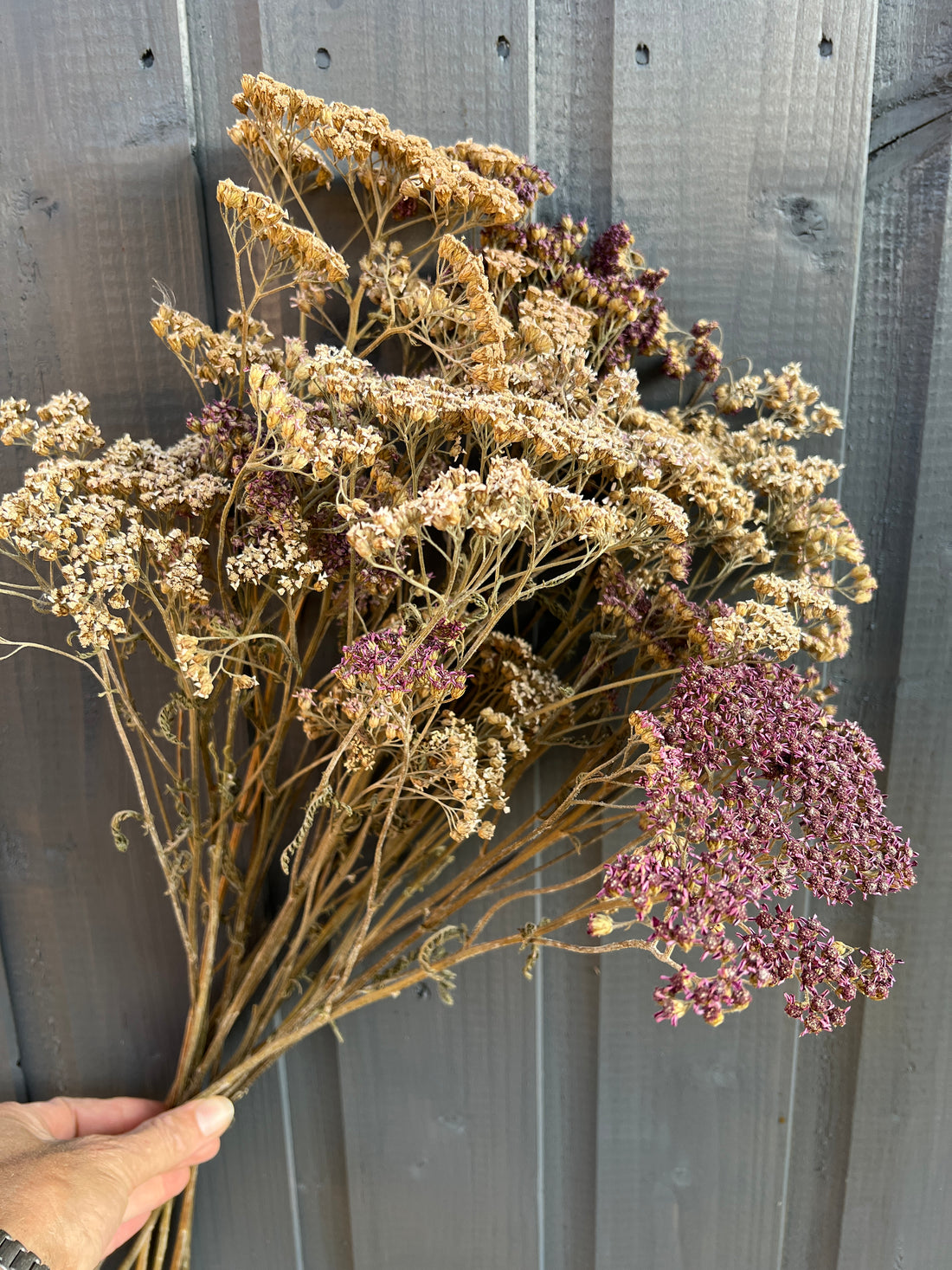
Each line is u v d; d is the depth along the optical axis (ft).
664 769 1.22
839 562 1.83
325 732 1.47
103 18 1.65
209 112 1.69
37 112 1.68
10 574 1.81
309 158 1.46
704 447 1.56
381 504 1.38
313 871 1.53
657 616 1.55
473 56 1.66
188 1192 1.75
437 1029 1.95
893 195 1.73
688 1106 1.99
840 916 1.93
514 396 1.30
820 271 1.73
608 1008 1.95
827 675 1.86
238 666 1.47
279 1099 1.96
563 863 1.89
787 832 1.26
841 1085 2.01
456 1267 2.03
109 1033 1.95
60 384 1.74
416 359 1.72
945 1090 1.99
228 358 1.41
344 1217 2.02
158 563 1.41
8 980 1.94
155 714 1.83
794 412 1.64
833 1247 2.05
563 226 1.58
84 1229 1.42
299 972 1.68
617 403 1.50
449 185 1.36
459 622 1.31
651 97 1.69
